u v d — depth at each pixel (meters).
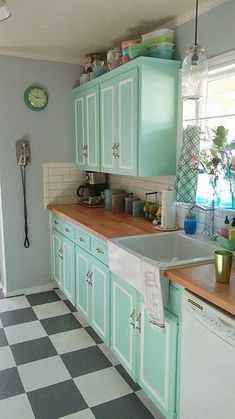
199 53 1.75
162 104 2.31
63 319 2.90
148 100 2.27
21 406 1.91
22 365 2.27
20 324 2.81
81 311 2.82
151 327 1.71
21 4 2.08
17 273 3.42
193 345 1.43
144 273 1.70
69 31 2.56
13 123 3.19
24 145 3.23
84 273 2.67
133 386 2.08
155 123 2.31
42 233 3.49
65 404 1.93
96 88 2.84
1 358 2.34
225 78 2.04
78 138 3.35
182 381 1.53
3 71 3.08
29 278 3.49
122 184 3.26
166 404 1.69
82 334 2.66
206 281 1.44
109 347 2.32
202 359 1.39
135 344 1.95
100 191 3.51
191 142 2.24
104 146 2.80
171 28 2.36
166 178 2.60
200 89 1.78
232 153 1.94
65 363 2.29
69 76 3.36
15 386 2.07
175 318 1.58
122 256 1.92
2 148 3.18
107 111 2.69
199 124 2.22
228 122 2.03
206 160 2.08
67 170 3.50
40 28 2.50
